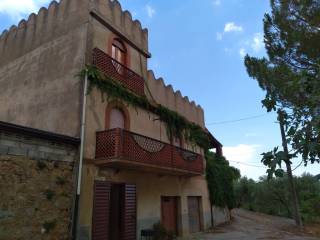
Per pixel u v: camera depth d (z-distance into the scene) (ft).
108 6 46.91
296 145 10.37
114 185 42.78
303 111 11.91
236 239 48.83
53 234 31.14
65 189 33.45
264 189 114.21
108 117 41.32
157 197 48.73
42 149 31.99
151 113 52.21
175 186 54.70
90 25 42.50
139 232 42.88
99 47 43.24
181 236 52.75
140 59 52.90
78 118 37.17
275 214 106.11
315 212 93.97
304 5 48.11
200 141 66.90
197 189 62.28
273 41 52.13
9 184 28.30
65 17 45.24
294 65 49.60
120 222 41.11
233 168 83.46
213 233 56.75
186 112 65.26
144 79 52.85
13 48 51.62
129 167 41.91
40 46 46.80
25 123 43.42
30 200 29.71
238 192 124.57
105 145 37.32
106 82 41.63
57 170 33.06
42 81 43.70
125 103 45.39
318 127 10.18
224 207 73.51
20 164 29.58
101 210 36.88
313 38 46.32
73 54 41.42
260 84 49.78
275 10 52.60
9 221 27.63
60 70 41.91
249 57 54.60
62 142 34.22
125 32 49.75
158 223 45.55
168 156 46.85
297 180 108.17
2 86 50.26
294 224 71.67
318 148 9.88
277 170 9.77
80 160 35.01
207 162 69.05
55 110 40.14
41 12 49.14
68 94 39.50
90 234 34.76
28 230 28.96
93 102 39.24
